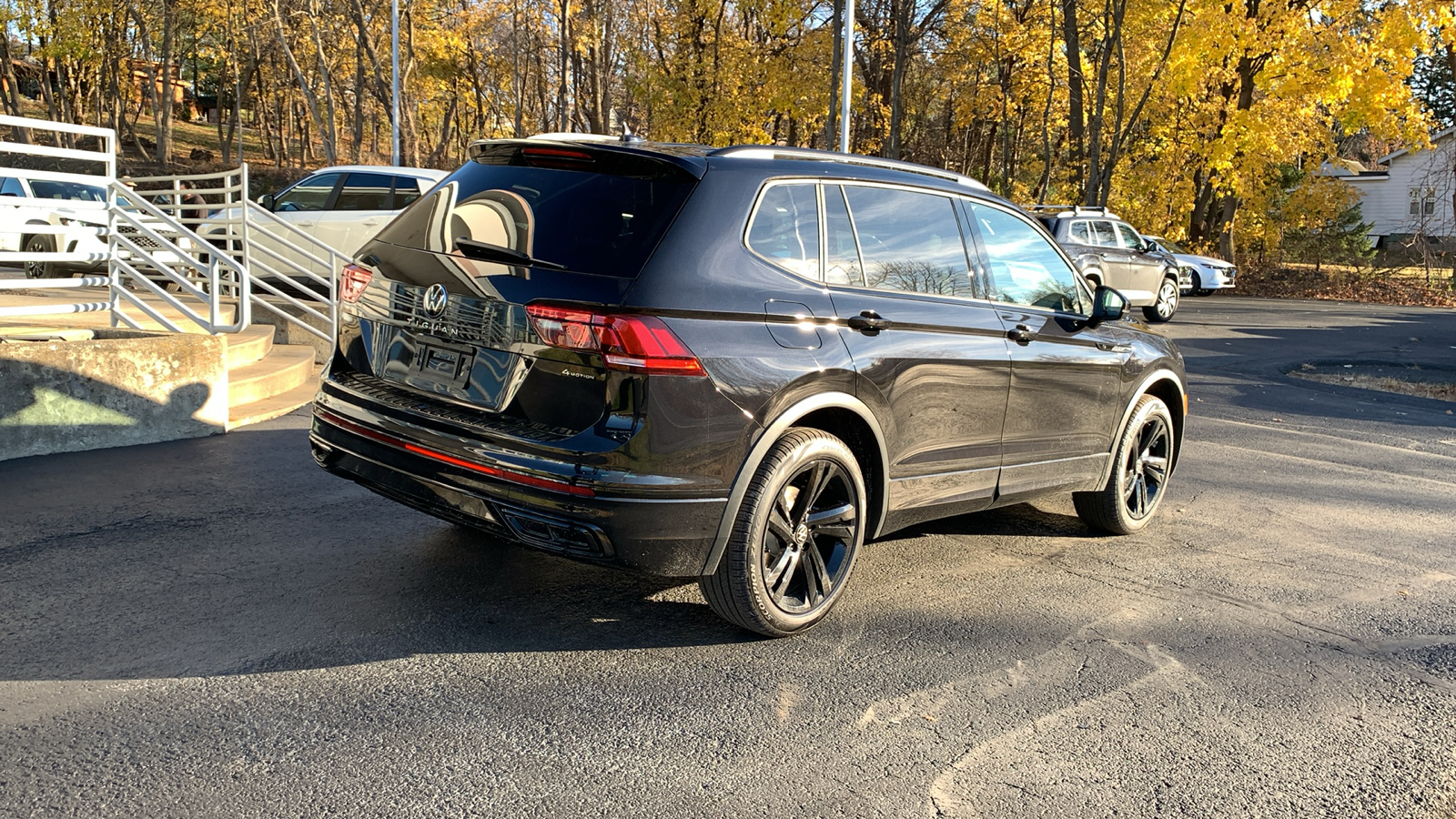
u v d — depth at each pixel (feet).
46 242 38.99
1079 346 16.20
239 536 15.15
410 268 12.14
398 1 94.99
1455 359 51.31
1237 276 103.45
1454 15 85.61
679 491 10.77
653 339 10.45
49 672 10.44
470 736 9.72
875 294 12.88
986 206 15.30
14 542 14.28
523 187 11.95
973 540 17.70
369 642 11.70
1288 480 23.81
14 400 18.74
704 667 11.65
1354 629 14.17
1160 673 12.25
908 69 120.98
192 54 185.06
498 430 10.89
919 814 8.85
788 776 9.37
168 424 21.09
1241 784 9.73
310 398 26.22
